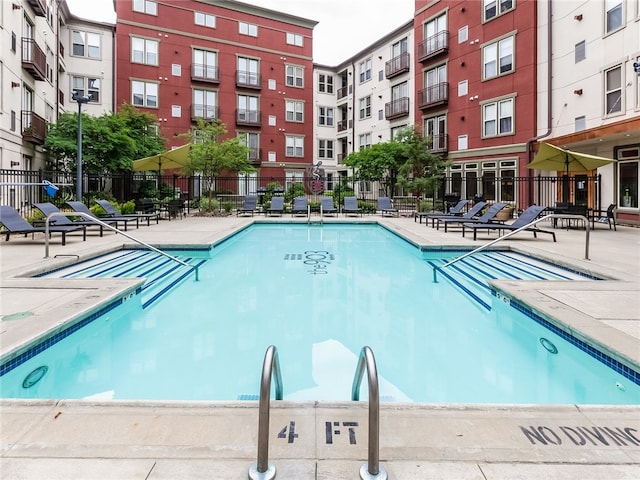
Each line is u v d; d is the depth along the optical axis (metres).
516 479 1.64
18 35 14.96
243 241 10.86
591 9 13.84
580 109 14.41
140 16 24.50
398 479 1.63
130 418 2.05
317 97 31.11
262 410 1.63
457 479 1.63
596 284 4.91
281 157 29.41
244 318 4.78
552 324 3.73
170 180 24.33
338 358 3.69
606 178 13.83
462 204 13.77
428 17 21.52
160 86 25.14
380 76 26.06
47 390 3.10
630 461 1.76
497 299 4.94
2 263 6.11
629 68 12.38
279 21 29.02
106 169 17.64
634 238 9.67
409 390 3.10
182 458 1.75
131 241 8.87
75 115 16.69
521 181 16.95
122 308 4.64
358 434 1.94
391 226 12.57
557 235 10.36
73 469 1.68
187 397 2.98
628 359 2.81
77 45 23.16
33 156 16.69
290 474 1.65
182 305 5.25
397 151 19.36
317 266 7.68
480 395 3.03
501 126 17.86
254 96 28.30
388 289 6.07
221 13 26.97
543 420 2.07
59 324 3.40
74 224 8.82
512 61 17.25
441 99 20.45
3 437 1.89
